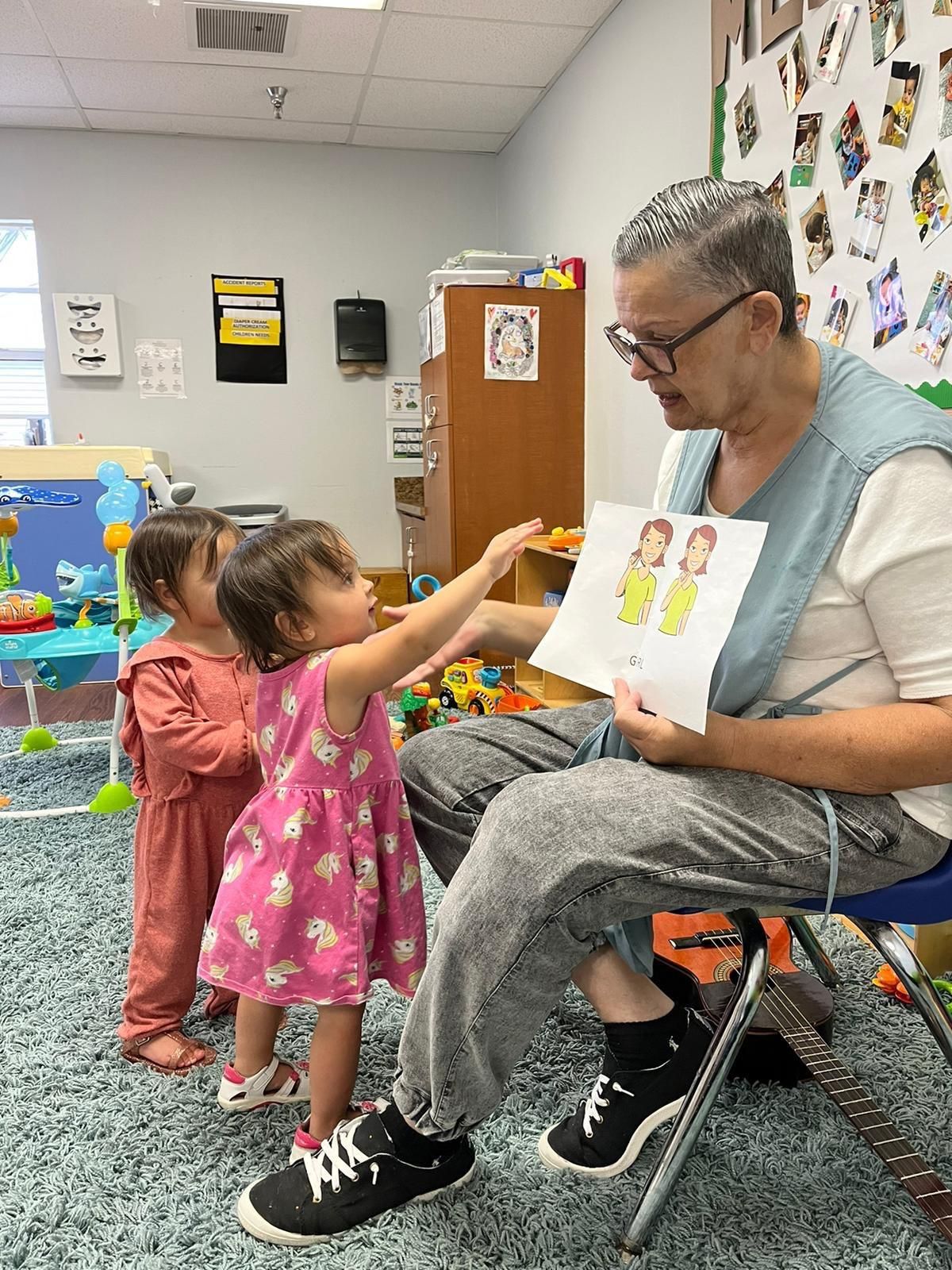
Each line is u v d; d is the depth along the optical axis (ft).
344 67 10.56
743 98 6.69
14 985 4.70
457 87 11.22
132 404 13.19
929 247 4.91
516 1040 2.86
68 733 9.18
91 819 6.91
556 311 10.55
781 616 2.89
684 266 2.66
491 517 10.80
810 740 2.76
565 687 9.56
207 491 13.62
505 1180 3.34
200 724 4.03
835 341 5.77
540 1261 2.99
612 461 10.12
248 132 12.67
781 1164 3.43
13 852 6.31
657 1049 3.22
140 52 10.11
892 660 2.78
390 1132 3.16
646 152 8.69
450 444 10.55
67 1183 3.36
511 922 2.69
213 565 4.26
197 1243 3.11
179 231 12.97
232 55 10.21
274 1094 3.80
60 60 10.30
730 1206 3.22
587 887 2.62
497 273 10.47
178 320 13.15
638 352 2.83
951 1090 3.84
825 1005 4.02
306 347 13.58
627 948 2.97
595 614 3.19
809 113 5.90
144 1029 4.09
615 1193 3.26
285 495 13.85
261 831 3.50
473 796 3.56
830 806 2.78
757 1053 3.84
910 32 4.95
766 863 2.69
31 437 13.30
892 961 3.03
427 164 13.60
